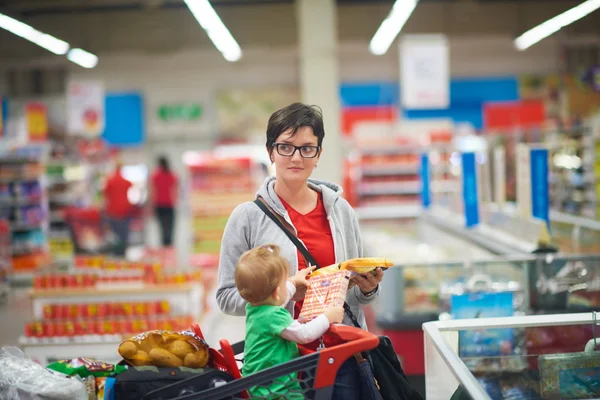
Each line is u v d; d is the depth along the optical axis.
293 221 2.42
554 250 4.82
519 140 12.62
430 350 2.54
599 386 2.47
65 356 5.35
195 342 2.28
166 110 22.64
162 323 5.50
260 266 2.08
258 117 22.67
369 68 22.78
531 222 5.52
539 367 2.51
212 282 8.90
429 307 4.96
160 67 22.62
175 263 7.00
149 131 22.70
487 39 22.44
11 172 11.42
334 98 10.98
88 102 16.06
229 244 2.41
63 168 13.41
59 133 18.62
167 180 14.26
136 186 19.97
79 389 2.45
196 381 2.08
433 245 6.65
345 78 22.81
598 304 4.50
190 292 5.90
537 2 18.81
